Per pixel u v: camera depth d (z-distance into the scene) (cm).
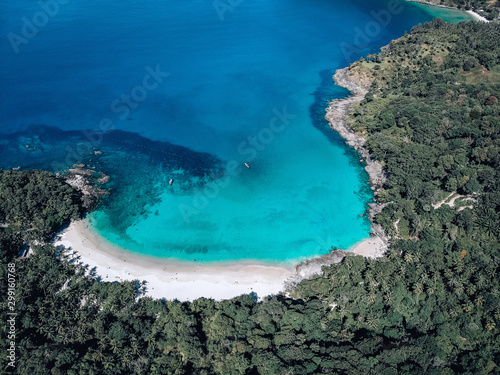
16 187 14050
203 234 14150
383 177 16262
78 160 17500
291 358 9388
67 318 10500
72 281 12044
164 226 14438
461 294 10950
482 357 9519
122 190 15975
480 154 15000
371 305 10794
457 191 14600
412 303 10744
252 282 12475
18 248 12762
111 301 11112
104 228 14275
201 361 9706
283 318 10431
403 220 13712
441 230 13225
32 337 10156
